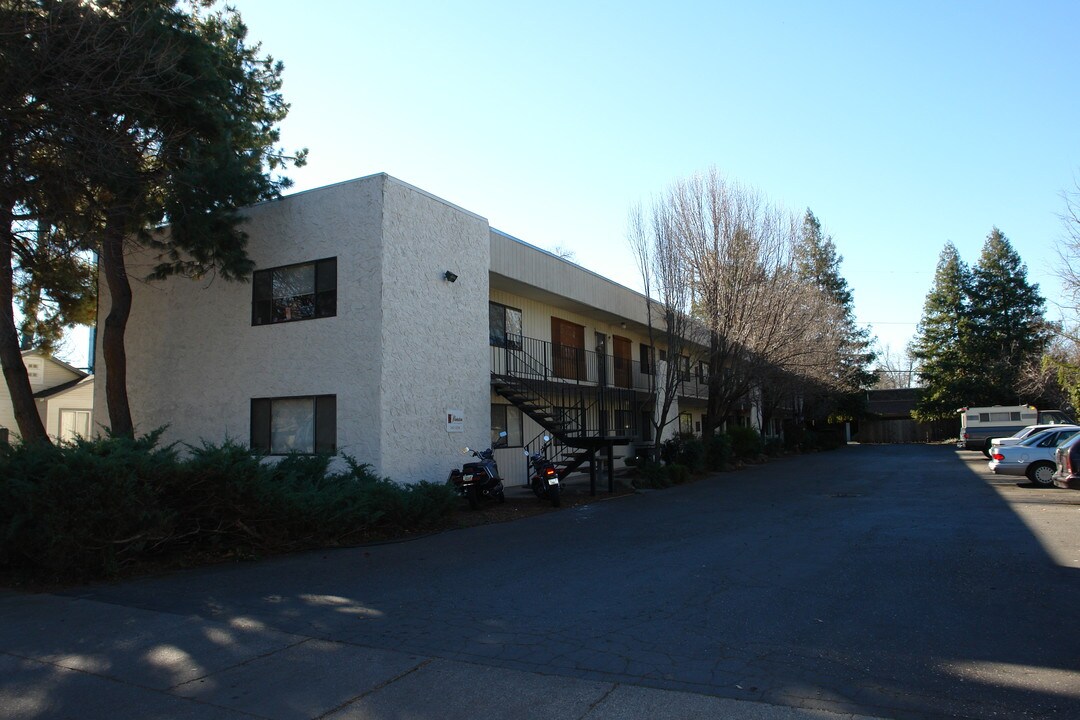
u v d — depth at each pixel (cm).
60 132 1171
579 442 1925
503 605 736
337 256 1564
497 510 1586
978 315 5638
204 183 1360
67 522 848
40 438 1085
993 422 3700
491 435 2009
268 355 1641
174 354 1792
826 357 3266
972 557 960
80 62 1118
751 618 668
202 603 759
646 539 1171
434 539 1220
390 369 1503
